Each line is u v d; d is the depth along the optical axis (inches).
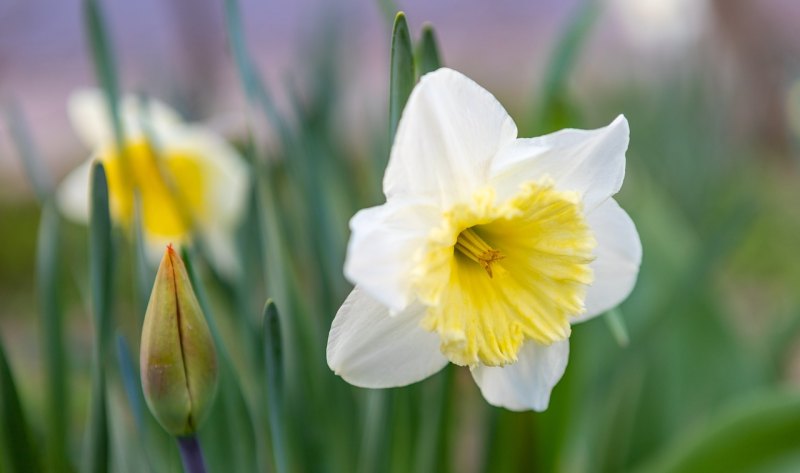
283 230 26.8
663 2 66.6
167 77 37.4
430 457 26.7
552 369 22.7
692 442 27.9
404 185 21.6
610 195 22.4
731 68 72.3
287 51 148.6
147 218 30.1
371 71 101.9
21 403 24.6
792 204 72.9
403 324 22.0
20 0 64.2
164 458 26.5
